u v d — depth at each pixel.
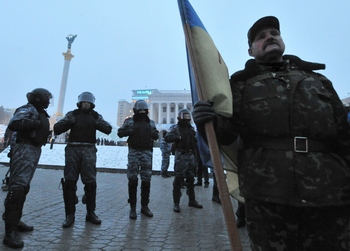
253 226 1.35
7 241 2.91
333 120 1.37
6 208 3.00
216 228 3.87
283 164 1.27
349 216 1.31
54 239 3.21
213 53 1.56
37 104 3.46
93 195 4.09
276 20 1.66
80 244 3.06
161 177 11.38
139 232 3.60
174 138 5.07
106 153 19.39
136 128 4.62
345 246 1.24
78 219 4.20
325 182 1.22
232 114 1.46
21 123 3.12
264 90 1.44
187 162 5.14
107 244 3.09
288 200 1.22
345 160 1.40
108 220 4.21
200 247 3.06
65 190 3.92
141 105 4.71
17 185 3.06
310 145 1.29
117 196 6.44
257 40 1.67
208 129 1.34
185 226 3.95
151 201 5.98
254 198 1.31
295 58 1.59
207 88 1.45
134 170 4.55
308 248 1.25
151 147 4.79
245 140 1.48
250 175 1.35
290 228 1.26
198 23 1.63
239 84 1.57
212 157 1.31
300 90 1.39
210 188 8.40
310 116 1.32
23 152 3.17
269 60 1.62
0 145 22.70
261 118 1.38
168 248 3.01
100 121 4.27
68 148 4.02
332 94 1.48
